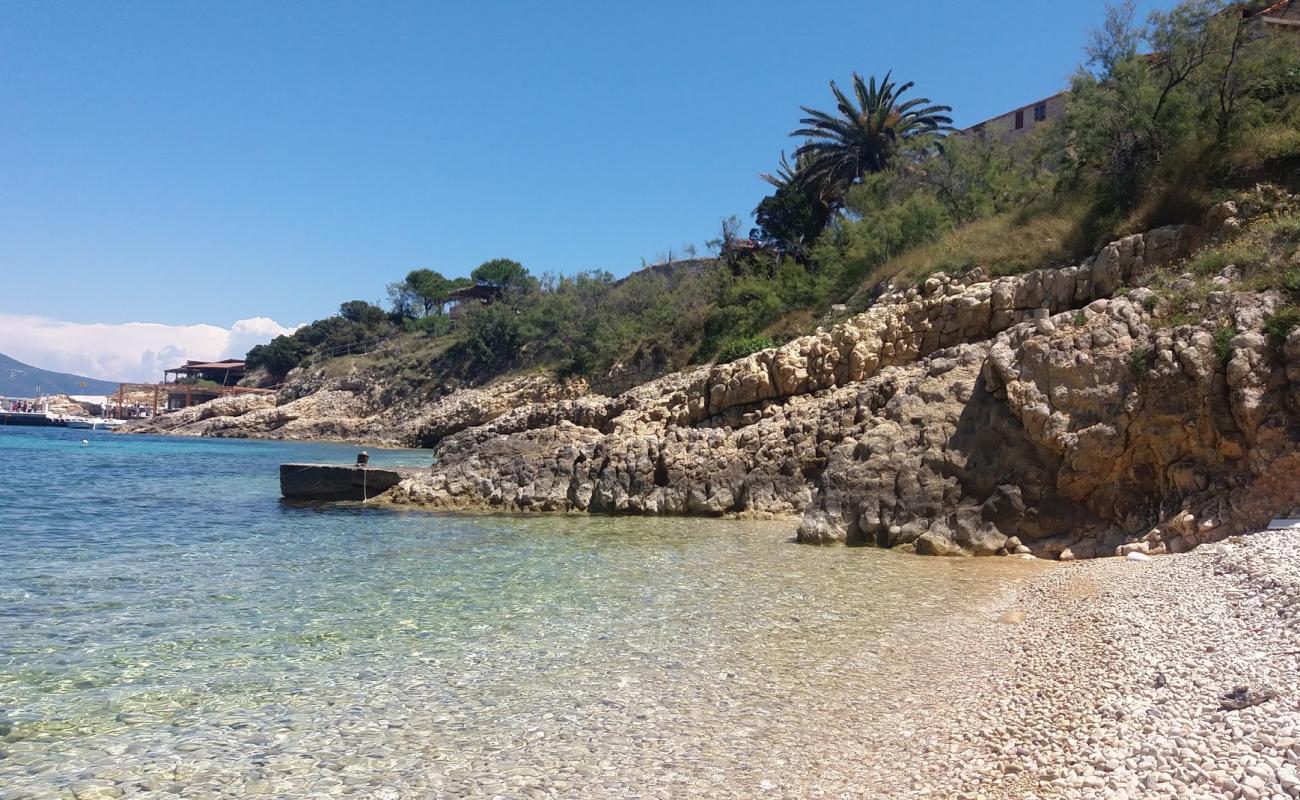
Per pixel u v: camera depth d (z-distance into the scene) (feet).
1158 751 20.44
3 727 26.89
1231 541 44.70
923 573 52.80
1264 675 24.38
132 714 28.12
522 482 95.86
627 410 120.88
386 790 22.16
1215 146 81.87
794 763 23.54
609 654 34.99
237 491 113.39
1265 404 51.13
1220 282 60.70
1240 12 87.35
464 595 46.98
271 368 404.98
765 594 46.65
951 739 24.66
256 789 22.27
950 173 140.56
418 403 293.23
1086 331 62.23
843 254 150.61
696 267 239.71
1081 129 96.58
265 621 41.14
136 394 481.87
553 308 266.16
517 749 24.90
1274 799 17.20
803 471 84.79
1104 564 50.08
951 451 65.41
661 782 22.45
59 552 62.95
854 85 180.34
